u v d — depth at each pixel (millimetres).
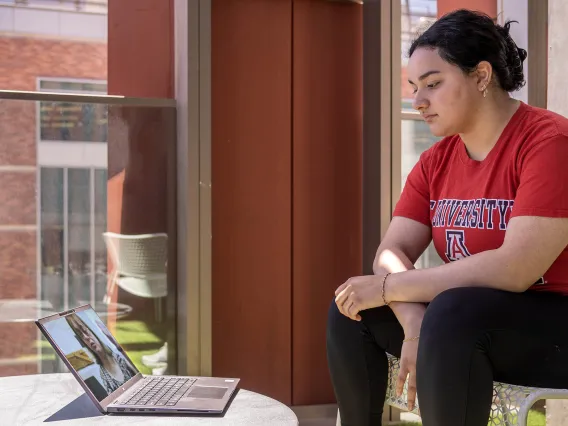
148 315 2312
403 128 2508
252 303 2490
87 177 2250
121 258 2285
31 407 1342
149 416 1271
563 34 2043
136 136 2309
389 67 2457
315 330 2564
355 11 2605
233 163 2469
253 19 2490
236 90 2471
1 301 2156
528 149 1168
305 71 2553
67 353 1341
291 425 1216
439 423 1025
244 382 2484
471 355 1012
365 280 1235
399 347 1244
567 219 1105
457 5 2646
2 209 2160
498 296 1063
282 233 2527
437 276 1167
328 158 2582
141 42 2363
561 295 1130
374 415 1279
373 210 2521
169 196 2344
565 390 1018
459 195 1291
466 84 1222
